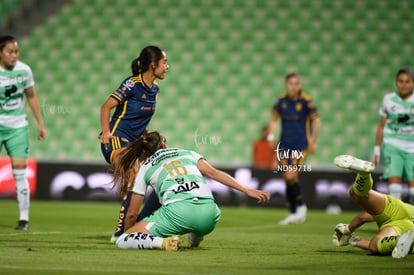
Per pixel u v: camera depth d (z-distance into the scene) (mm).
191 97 73938
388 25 78812
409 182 33156
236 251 22875
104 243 24531
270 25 78562
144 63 25828
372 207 21781
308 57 76812
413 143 33000
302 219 41219
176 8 79250
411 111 32594
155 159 22656
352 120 73188
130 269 17469
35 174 57562
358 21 78938
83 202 57875
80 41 77125
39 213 43531
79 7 79250
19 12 78312
